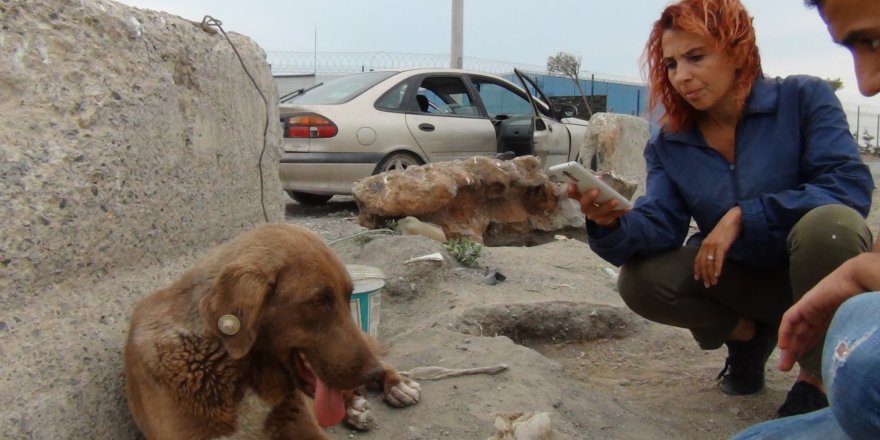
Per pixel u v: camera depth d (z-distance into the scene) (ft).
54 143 8.47
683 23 10.96
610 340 17.01
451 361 12.72
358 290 12.71
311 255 8.09
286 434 8.69
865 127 111.55
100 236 9.18
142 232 10.11
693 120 12.16
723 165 11.87
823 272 10.52
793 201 10.99
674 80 11.40
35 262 8.16
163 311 8.40
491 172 26.63
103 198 9.18
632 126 39.42
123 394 9.16
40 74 8.45
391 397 10.93
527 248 24.22
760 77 11.66
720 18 10.93
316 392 8.15
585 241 28.78
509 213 27.76
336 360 7.95
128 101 9.68
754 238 11.25
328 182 30.22
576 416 11.49
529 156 27.99
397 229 24.17
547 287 18.79
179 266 11.00
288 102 33.14
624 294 12.89
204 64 11.84
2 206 7.82
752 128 11.59
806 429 6.78
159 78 10.48
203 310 7.61
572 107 38.47
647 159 13.00
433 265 18.33
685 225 12.47
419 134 31.81
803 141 11.51
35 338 8.07
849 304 5.92
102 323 9.06
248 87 13.58
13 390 7.65
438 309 16.89
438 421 10.64
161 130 10.52
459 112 34.06
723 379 14.12
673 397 13.62
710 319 12.64
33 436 7.70
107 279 9.43
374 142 30.66
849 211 10.54
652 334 17.15
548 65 78.59
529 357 13.11
